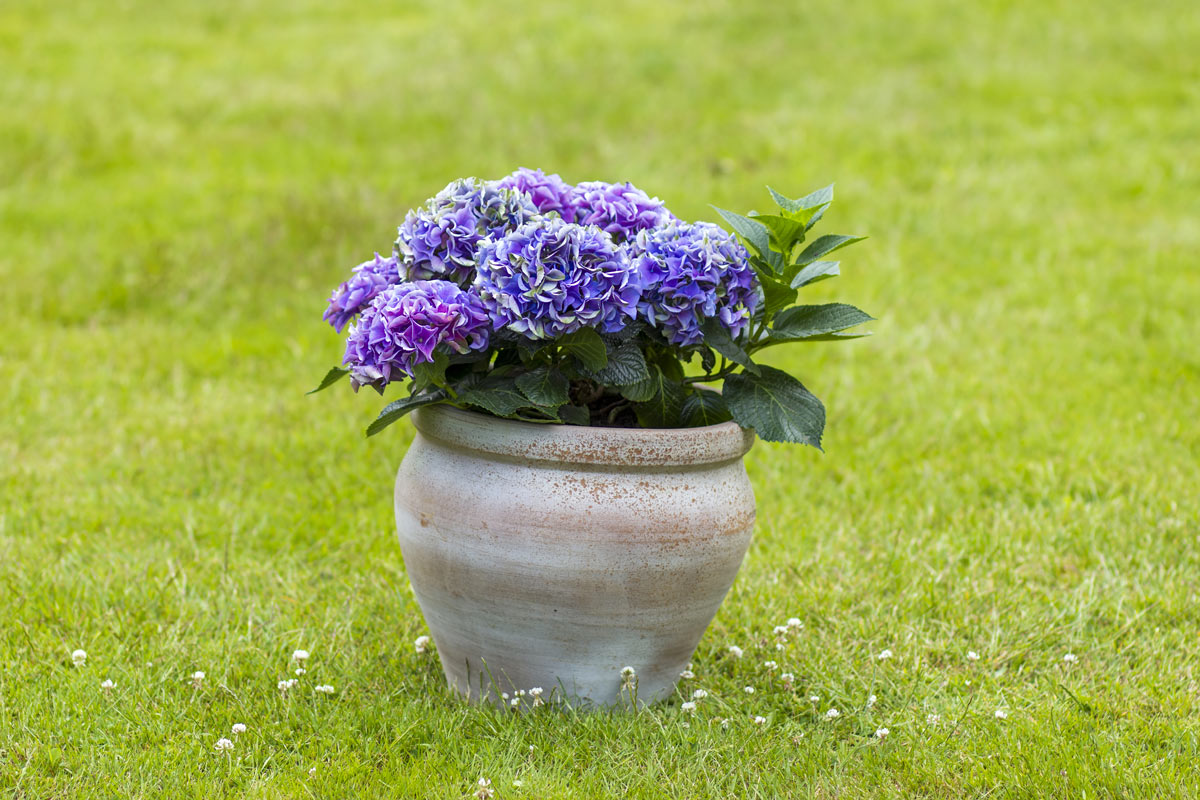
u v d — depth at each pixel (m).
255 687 2.80
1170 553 3.60
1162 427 4.54
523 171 2.74
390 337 2.38
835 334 2.71
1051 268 6.45
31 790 2.35
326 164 8.27
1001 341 5.51
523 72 10.48
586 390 2.79
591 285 2.46
